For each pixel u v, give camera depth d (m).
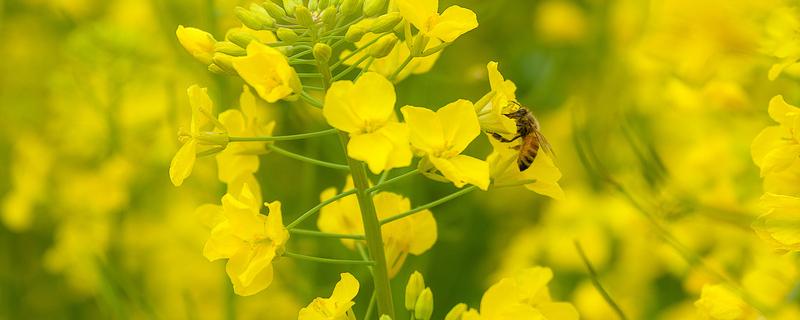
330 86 0.45
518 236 0.72
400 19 0.44
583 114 0.63
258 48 0.43
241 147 0.46
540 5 0.82
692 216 0.57
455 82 0.66
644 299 0.62
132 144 0.75
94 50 0.74
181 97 0.74
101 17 0.83
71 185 0.75
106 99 0.75
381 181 0.45
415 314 0.45
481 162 0.43
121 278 0.60
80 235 0.74
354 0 0.45
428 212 0.47
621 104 0.66
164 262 0.73
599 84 0.71
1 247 0.80
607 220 0.63
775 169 0.44
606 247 0.63
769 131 0.45
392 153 0.42
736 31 0.53
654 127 0.69
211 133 0.45
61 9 0.83
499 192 0.76
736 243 0.57
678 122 0.67
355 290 0.44
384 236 0.47
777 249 0.44
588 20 0.78
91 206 0.74
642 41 0.65
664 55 0.57
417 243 0.47
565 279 0.64
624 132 0.56
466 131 0.43
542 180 0.45
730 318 0.48
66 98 0.80
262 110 0.71
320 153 0.71
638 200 0.57
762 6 0.52
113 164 0.75
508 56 0.79
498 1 0.64
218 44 0.45
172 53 0.73
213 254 0.44
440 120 0.43
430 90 0.70
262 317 0.67
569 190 0.71
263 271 0.44
